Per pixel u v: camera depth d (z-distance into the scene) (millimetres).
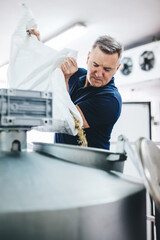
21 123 773
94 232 583
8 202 541
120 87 4359
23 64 1029
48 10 3262
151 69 3742
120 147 854
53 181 645
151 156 727
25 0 3020
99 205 592
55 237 542
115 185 707
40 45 1053
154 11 3297
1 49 4609
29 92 797
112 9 3252
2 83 6594
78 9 3254
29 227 527
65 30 3811
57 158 870
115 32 3908
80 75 1738
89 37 4082
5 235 513
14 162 729
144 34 3971
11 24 3609
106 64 1377
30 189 594
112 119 1507
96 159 899
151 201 1230
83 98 1528
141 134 2982
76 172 732
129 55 3973
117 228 627
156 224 937
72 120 1058
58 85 1049
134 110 3012
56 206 551
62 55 1070
